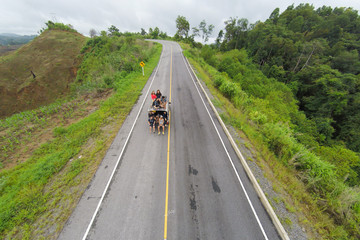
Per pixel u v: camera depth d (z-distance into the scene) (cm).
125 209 618
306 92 3553
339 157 1451
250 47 5575
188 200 658
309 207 705
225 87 1792
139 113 1295
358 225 646
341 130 2634
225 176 780
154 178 749
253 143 1051
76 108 1431
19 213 592
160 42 5412
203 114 1323
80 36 5622
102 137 1017
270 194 704
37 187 688
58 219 584
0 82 3712
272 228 585
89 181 729
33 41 5006
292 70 4309
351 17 5278
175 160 857
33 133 1095
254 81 2927
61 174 763
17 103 3628
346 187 798
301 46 4319
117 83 1822
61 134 1063
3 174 772
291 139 1112
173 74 2269
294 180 823
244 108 1577
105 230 554
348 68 3706
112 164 820
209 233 556
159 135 1049
